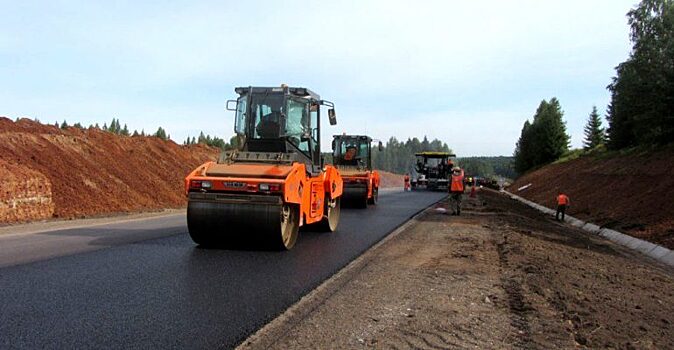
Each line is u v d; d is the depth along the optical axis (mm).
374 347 4336
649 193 18875
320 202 10961
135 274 6773
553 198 30719
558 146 64812
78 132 23000
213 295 5820
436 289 6453
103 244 9375
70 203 16781
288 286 6367
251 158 9414
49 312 5020
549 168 49781
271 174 8812
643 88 25562
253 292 6020
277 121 9961
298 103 10523
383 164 148125
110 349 4082
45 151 18656
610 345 4645
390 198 28047
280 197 8461
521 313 5473
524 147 77312
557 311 5594
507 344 4516
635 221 16594
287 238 9148
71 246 9109
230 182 8508
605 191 23781
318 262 8000
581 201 24891
